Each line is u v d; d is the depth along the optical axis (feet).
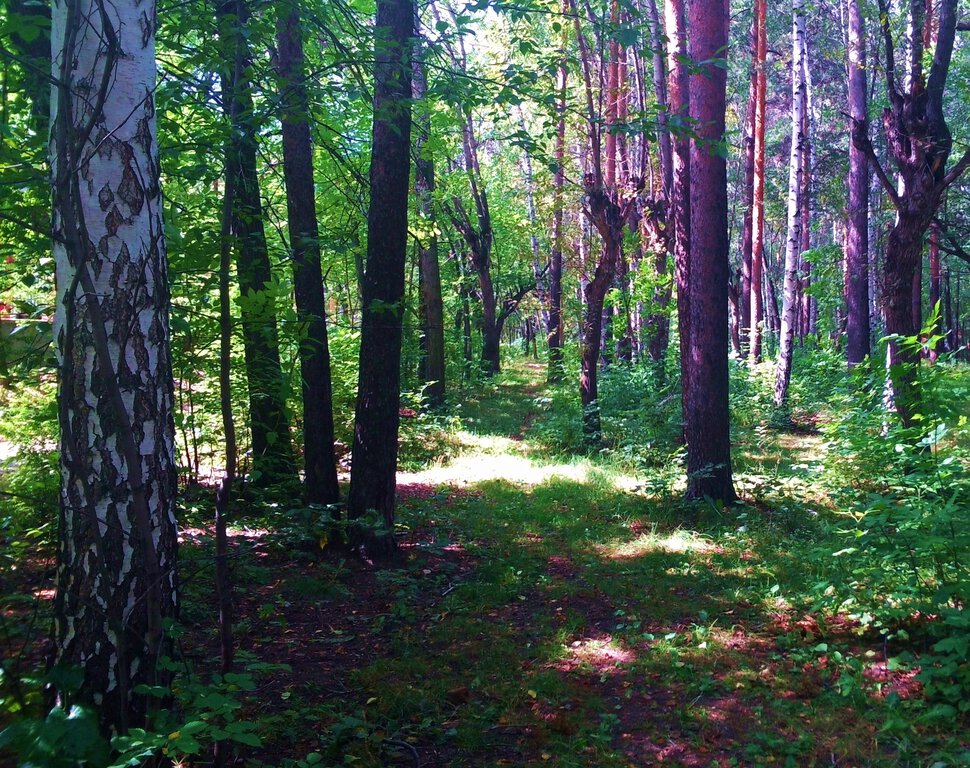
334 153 21.50
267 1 16.76
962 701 13.08
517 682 15.56
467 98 19.67
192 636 17.03
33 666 11.77
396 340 23.82
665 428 44.47
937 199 29.53
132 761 7.55
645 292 60.59
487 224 83.41
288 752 12.44
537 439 48.88
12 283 18.38
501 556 24.72
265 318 19.04
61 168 9.11
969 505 16.49
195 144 16.17
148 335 9.51
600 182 45.37
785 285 53.16
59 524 9.48
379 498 23.89
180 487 25.14
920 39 29.07
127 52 9.28
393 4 21.79
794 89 52.19
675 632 17.90
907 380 19.48
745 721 13.61
